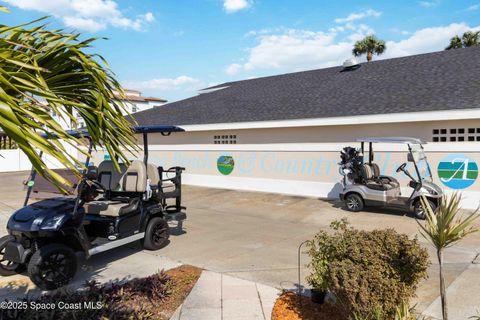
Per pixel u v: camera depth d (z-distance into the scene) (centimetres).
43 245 513
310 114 1257
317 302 418
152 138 1711
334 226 443
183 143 1625
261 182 1378
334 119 1175
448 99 1040
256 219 937
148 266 585
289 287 489
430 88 1170
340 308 368
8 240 531
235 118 1452
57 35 246
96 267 583
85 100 264
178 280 512
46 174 181
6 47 213
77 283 519
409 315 331
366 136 1163
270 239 743
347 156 1009
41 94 203
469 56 1372
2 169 2323
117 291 427
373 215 955
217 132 1525
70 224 509
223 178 1482
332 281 347
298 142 1309
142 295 434
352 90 1389
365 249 344
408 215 949
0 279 536
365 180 980
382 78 1424
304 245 697
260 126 1341
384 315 329
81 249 541
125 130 272
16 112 179
